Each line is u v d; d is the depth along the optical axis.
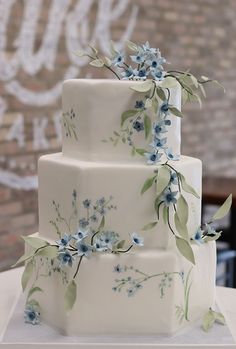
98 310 1.08
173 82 1.09
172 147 1.14
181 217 1.07
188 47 3.34
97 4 2.73
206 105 3.53
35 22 2.46
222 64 3.64
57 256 1.07
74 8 2.62
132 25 2.94
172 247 1.09
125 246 1.09
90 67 2.75
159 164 1.09
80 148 1.12
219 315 1.16
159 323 1.09
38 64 2.50
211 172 3.65
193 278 1.13
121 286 1.08
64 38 2.60
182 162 1.12
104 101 1.09
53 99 2.60
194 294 1.14
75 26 2.64
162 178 1.05
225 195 2.53
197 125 3.48
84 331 1.09
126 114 1.09
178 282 1.09
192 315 1.14
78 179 1.07
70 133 1.15
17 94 2.42
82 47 2.68
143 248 1.09
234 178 3.06
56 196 1.13
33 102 2.51
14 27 2.37
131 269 1.08
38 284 1.16
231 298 1.31
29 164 2.52
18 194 2.49
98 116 1.09
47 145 2.60
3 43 2.34
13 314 1.18
